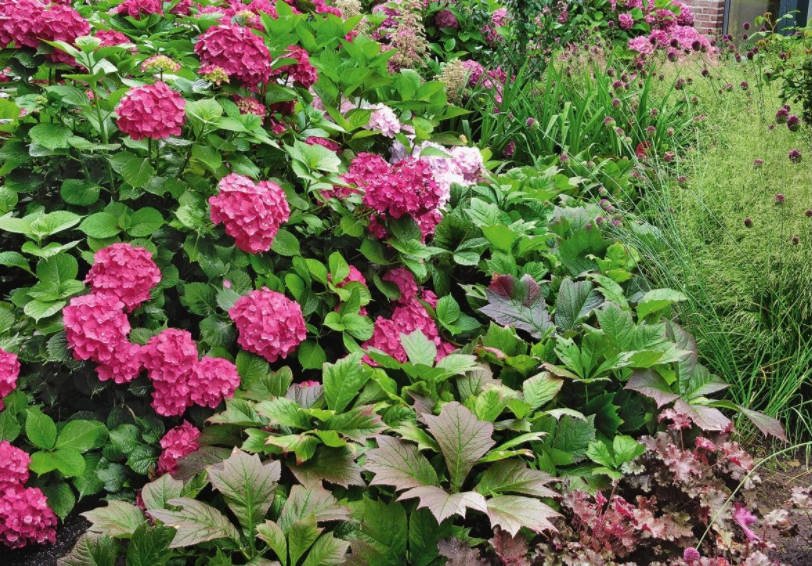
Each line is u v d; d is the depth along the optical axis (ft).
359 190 9.27
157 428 7.50
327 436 6.87
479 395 7.89
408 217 9.18
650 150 14.74
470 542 6.79
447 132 14.99
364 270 9.63
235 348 8.33
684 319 10.23
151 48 11.39
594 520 6.94
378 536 6.49
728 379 9.72
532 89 17.22
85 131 8.96
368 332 8.55
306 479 6.81
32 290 7.36
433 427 6.97
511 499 6.66
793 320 9.91
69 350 7.23
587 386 8.65
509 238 10.57
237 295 7.94
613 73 17.29
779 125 11.68
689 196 11.50
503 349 9.11
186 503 6.19
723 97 14.12
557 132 15.92
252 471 6.48
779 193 10.54
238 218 7.68
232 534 6.15
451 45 17.98
